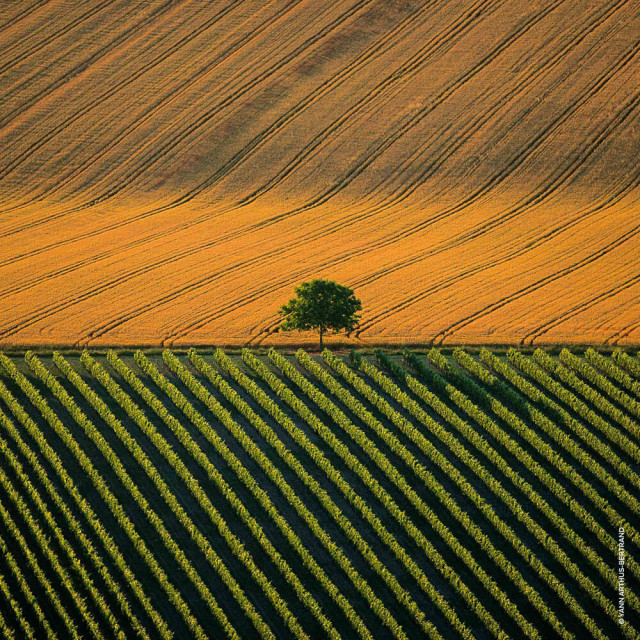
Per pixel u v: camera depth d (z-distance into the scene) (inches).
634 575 6156.5
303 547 6343.5
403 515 6633.9
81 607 5866.1
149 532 6589.6
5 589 5964.6
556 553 6304.1
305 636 5679.1
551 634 5777.6
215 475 7052.2
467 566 6289.4
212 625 5846.5
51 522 6510.8
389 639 5757.9
